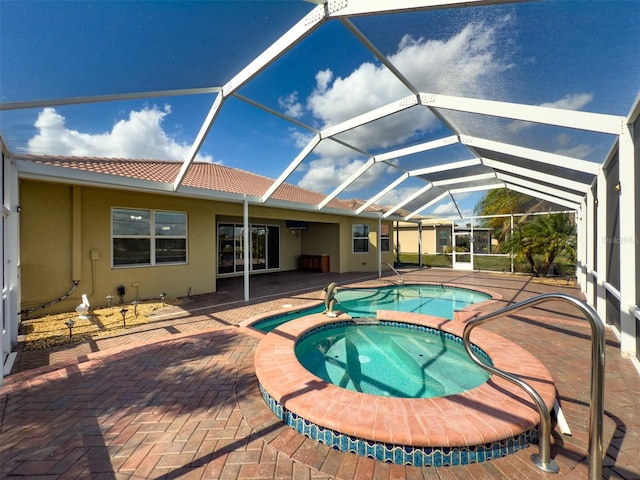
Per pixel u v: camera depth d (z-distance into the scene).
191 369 4.67
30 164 6.36
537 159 6.99
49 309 7.91
